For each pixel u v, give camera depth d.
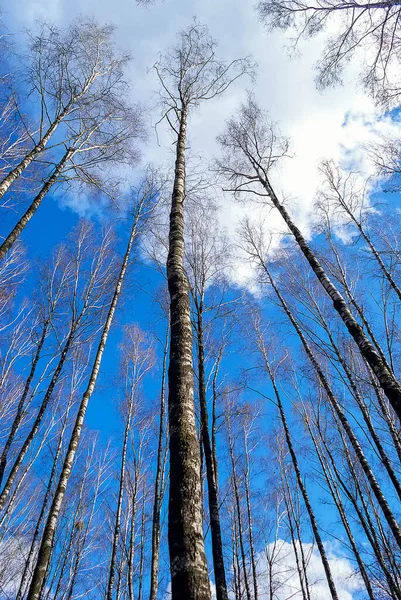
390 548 9.99
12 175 7.55
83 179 9.95
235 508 15.62
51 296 11.32
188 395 3.62
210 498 7.24
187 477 2.96
